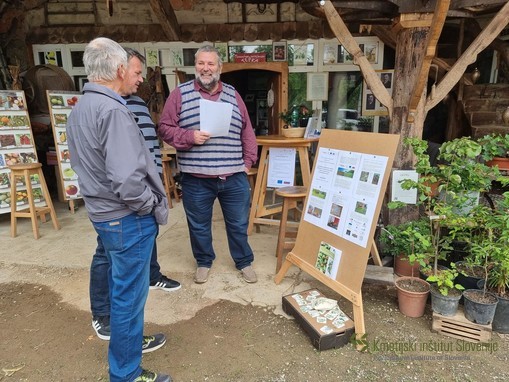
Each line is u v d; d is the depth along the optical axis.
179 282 2.62
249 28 4.87
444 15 1.95
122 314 1.52
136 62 1.90
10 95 3.85
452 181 2.01
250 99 6.25
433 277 1.97
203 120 2.21
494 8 2.54
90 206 1.49
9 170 3.81
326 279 2.13
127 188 1.36
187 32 4.91
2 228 3.84
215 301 2.38
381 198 1.90
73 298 2.47
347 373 1.75
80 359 1.89
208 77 2.24
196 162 2.36
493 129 4.01
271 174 3.45
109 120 1.34
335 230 2.13
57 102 4.19
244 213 2.59
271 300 2.37
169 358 1.87
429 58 2.16
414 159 2.54
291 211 3.87
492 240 2.06
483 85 4.14
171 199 4.70
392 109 2.57
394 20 2.52
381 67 4.84
